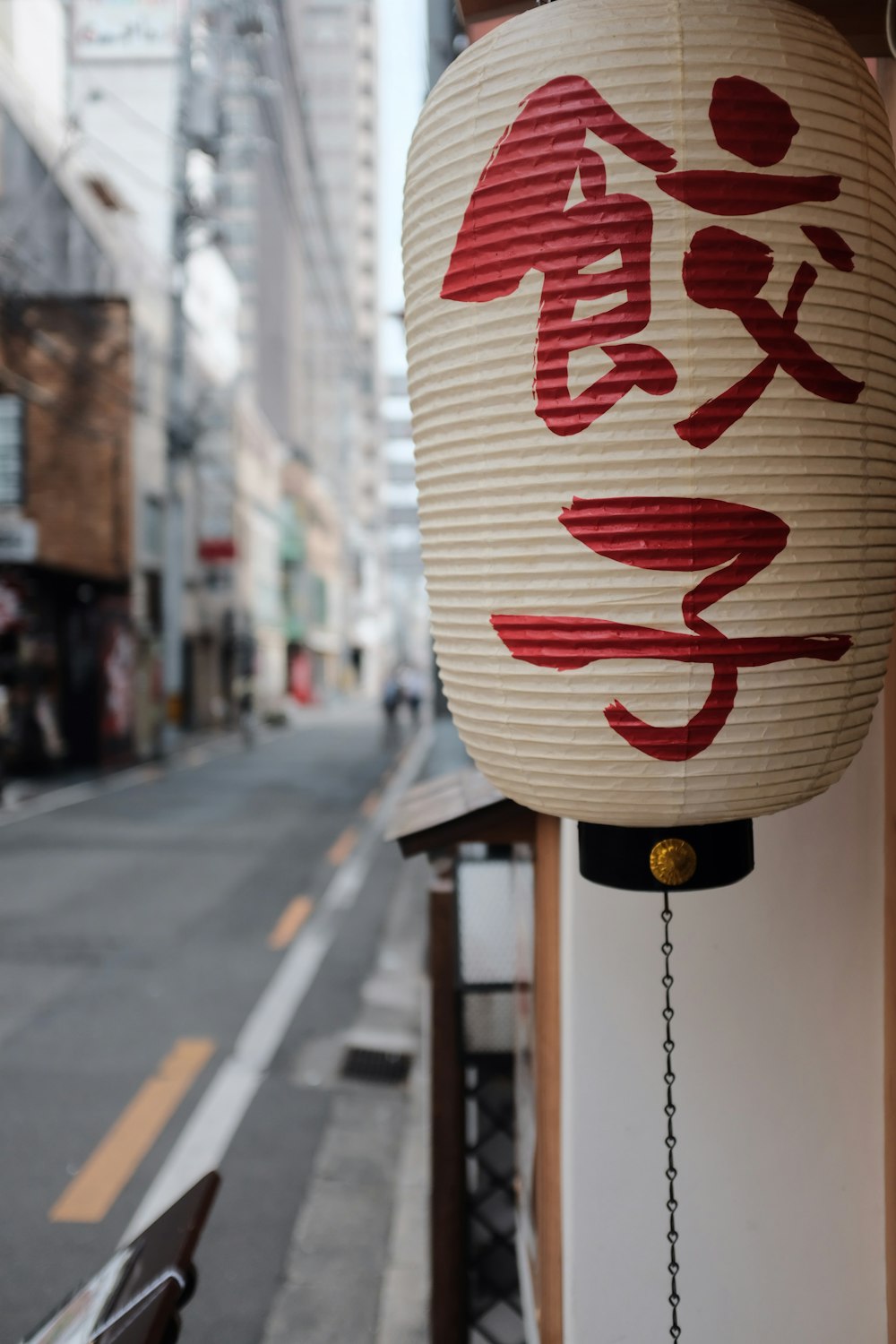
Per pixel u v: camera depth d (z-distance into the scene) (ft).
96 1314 4.75
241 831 37.50
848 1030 6.09
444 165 3.64
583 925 6.14
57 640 56.85
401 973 21.25
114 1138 14.07
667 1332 6.16
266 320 144.97
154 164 65.57
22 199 45.34
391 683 71.67
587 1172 6.17
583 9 3.38
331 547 169.89
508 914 9.62
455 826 7.05
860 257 3.41
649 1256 6.17
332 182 181.16
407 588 250.57
